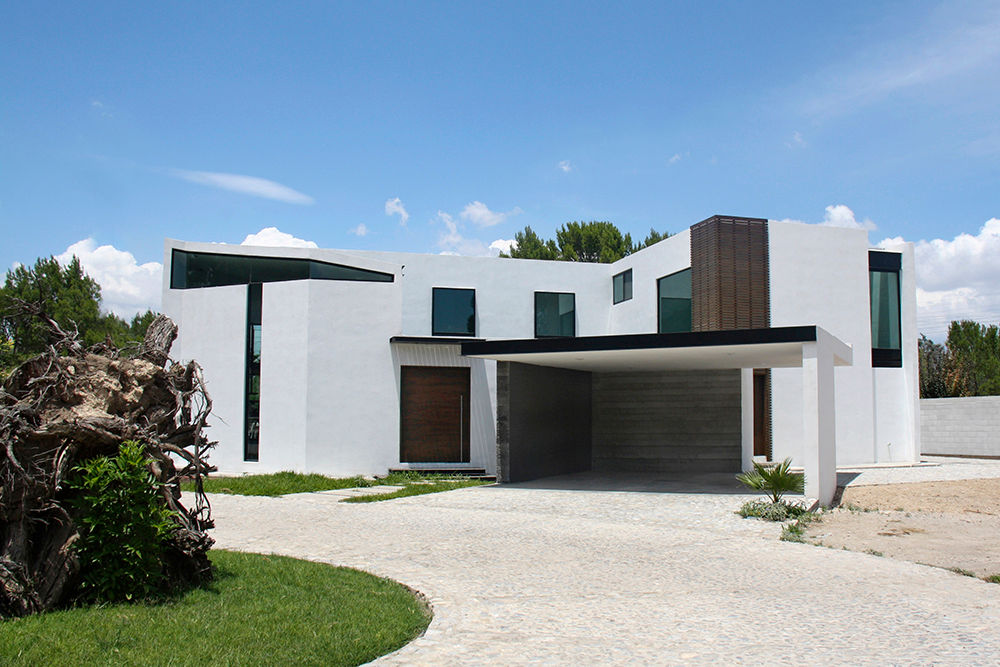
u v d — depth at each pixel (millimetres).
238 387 19547
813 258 21047
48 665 4805
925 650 5516
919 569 8500
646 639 5777
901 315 22516
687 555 9242
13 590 5984
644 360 17141
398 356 19312
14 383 6609
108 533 6371
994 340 44688
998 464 21781
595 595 7227
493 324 24359
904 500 14078
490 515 12500
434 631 5977
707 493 15094
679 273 21969
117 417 6785
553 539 10320
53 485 6359
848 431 21297
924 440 27203
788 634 5926
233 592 6977
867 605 6871
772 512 12078
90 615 5977
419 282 23875
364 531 10953
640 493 15188
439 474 18922
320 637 5582
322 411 18578
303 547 9703
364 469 18734
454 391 19641
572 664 5180
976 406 25234
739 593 7340
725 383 20281
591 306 25469
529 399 18016
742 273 20297
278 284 19250
